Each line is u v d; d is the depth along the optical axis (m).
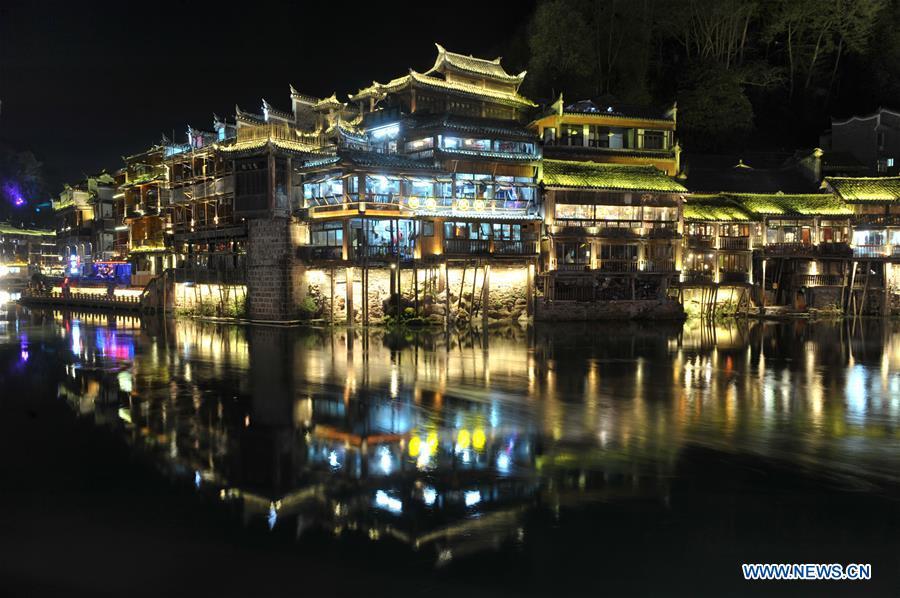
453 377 29.45
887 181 66.56
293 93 62.75
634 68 80.94
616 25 80.25
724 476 16.56
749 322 59.12
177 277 63.47
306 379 28.80
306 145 54.94
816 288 66.19
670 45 90.50
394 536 13.39
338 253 50.19
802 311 65.44
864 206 65.19
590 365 33.09
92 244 91.25
